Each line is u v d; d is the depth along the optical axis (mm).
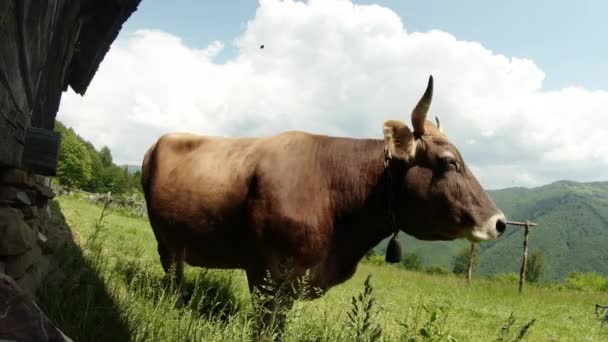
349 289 10508
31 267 4234
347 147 5246
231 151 5723
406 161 4840
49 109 5816
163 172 6262
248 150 5512
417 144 4867
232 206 5305
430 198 4773
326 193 5090
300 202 4910
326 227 5004
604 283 49469
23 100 3340
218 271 7496
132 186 112875
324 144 5297
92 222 12812
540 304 13344
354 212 5098
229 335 4266
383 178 5020
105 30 6746
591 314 12328
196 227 5621
